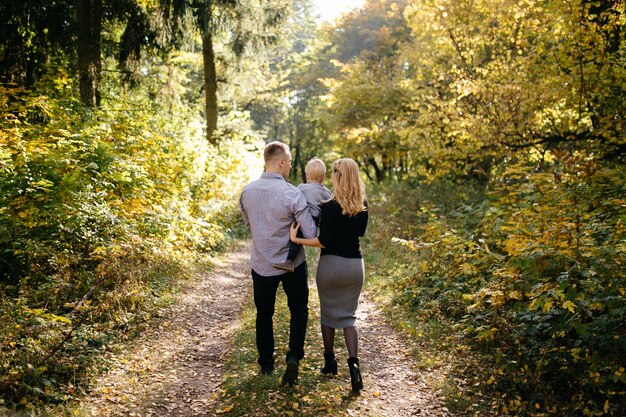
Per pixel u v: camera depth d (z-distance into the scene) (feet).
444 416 12.41
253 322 18.74
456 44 37.40
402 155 56.59
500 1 33.06
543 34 28.58
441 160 34.78
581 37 22.40
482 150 31.35
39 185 19.98
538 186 20.49
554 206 17.63
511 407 12.59
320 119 68.23
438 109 35.68
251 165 62.08
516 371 13.64
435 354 15.99
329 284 13.60
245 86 60.23
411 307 20.56
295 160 120.37
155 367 14.93
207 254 31.45
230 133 64.34
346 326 13.69
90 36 32.35
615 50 24.12
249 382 13.64
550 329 13.96
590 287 13.33
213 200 43.57
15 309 15.62
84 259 19.80
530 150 29.89
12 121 21.91
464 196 41.68
